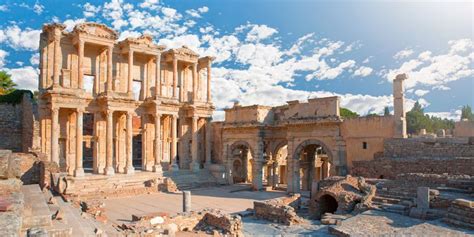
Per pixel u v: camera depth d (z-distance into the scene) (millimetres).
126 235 21234
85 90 46125
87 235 17656
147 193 43938
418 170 33594
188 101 58594
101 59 50000
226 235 23891
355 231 22547
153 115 52219
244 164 60094
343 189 31109
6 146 47000
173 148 53969
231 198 41031
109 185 43906
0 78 67688
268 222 28578
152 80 55156
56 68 44562
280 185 55938
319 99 43750
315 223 28000
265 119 51438
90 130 61344
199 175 54094
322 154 60344
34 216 17094
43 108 45031
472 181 27594
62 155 47250
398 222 24125
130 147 48406
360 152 39812
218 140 59844
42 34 45969
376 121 38750
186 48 57250
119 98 47219
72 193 35812
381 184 31500
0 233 10742
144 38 51688
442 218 23484
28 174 38312
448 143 33969
